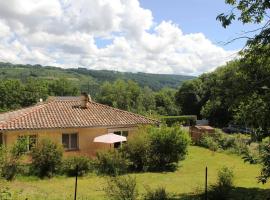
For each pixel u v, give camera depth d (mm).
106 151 26516
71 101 34656
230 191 16828
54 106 32062
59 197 16141
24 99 101750
